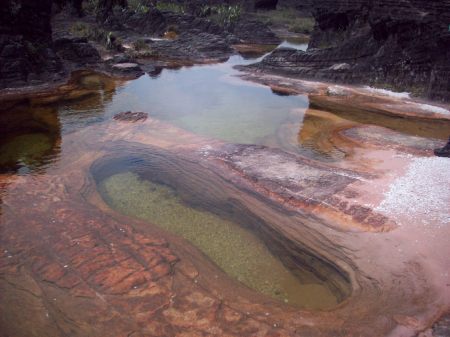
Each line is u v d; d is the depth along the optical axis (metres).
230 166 14.05
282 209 11.59
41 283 8.62
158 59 36.25
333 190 12.20
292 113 21.41
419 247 9.65
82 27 40.75
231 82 28.77
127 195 12.84
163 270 9.09
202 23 49.72
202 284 8.76
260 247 10.41
